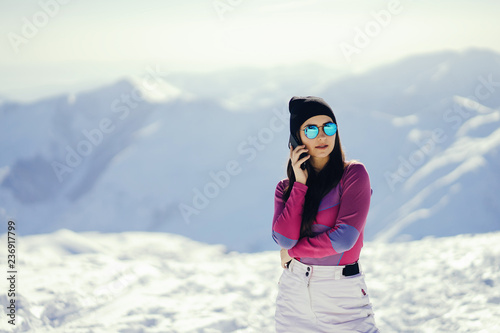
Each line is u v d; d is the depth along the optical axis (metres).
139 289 5.33
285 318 2.18
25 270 6.25
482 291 4.42
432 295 4.56
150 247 14.30
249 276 6.12
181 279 5.93
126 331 4.00
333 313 2.09
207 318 4.32
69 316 4.46
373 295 4.95
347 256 2.11
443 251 6.10
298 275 2.15
